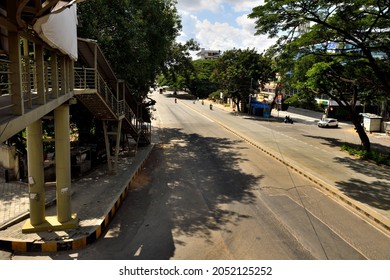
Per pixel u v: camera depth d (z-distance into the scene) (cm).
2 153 1420
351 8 1549
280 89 4841
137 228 1016
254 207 1205
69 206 977
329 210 1194
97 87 1223
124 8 1764
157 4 2164
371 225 1066
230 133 3212
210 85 8538
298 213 1155
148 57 2100
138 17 1898
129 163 1814
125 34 1712
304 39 1806
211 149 2375
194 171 1736
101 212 1073
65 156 948
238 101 5288
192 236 960
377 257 855
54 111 942
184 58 3189
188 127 3603
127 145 2167
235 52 5112
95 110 1391
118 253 856
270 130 3462
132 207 1198
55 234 909
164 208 1189
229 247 894
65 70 901
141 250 873
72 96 977
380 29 1773
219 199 1291
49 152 1770
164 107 5931
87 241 898
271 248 890
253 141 2708
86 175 1545
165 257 835
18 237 888
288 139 2886
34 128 917
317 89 2511
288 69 2209
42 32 614
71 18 878
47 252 855
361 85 2322
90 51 1220
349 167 1869
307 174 1658
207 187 1449
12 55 531
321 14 1667
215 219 1090
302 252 871
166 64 3083
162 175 1650
